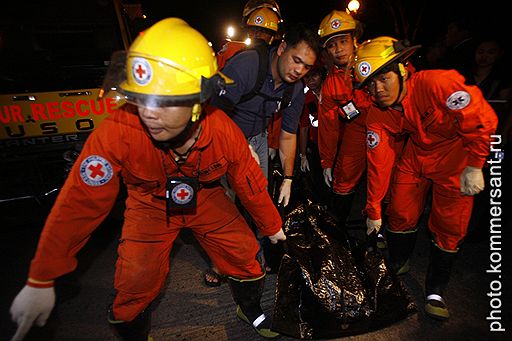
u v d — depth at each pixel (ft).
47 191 10.23
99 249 9.66
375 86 5.84
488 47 8.01
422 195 7.15
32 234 10.47
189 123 4.09
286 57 5.87
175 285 8.17
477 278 8.09
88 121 9.95
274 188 8.73
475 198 8.89
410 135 6.72
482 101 5.51
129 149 4.30
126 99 3.76
